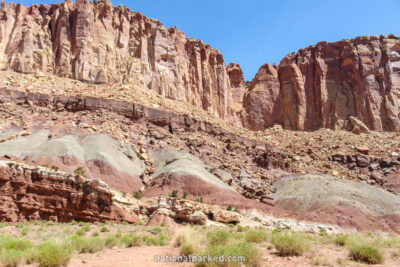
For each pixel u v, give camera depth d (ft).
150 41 339.57
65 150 161.38
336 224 156.76
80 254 50.52
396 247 60.08
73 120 209.36
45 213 107.04
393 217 169.58
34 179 109.81
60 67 279.69
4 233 76.74
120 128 216.95
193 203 129.49
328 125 360.89
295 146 297.12
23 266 40.73
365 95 363.15
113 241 59.88
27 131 179.22
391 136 320.09
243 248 42.32
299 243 49.26
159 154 210.79
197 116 290.97
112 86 273.75
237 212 148.56
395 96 361.30
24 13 304.30
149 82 310.65
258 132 350.23
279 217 162.61
